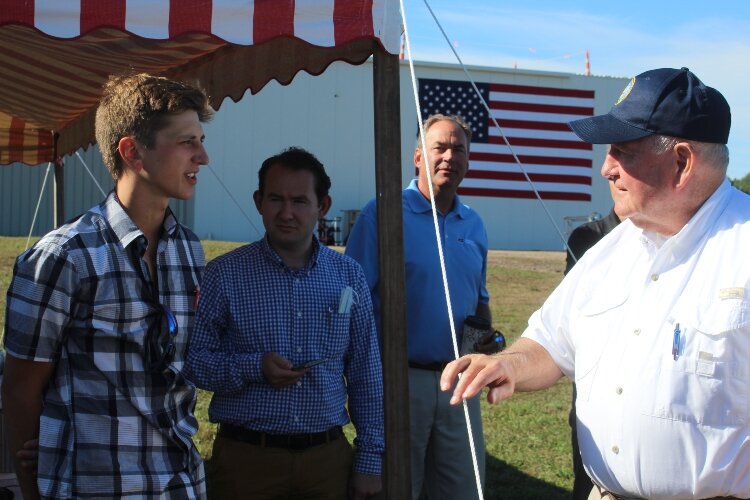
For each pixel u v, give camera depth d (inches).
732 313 68.0
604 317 78.8
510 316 446.6
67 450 76.4
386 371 100.3
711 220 72.3
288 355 105.3
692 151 71.1
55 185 277.0
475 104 949.2
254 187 989.2
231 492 105.7
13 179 894.4
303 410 105.0
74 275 75.4
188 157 80.4
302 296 107.1
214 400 108.4
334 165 1014.4
